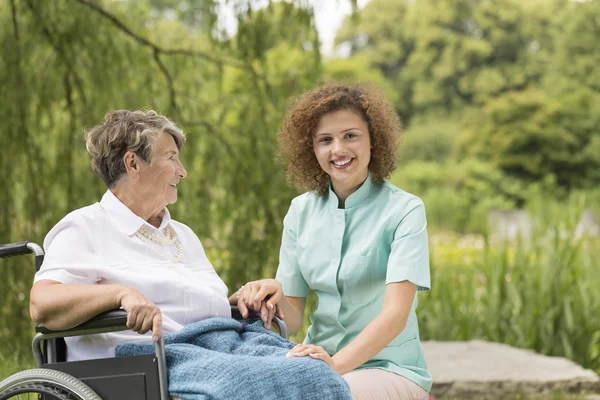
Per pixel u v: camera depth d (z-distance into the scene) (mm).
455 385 5270
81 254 2604
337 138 2982
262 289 2924
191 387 2344
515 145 24688
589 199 22875
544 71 28422
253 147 6320
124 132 2729
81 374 2416
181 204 6223
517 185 24062
